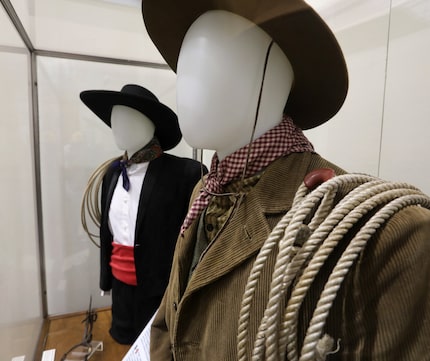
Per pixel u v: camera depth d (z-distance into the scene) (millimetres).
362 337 299
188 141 476
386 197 318
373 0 758
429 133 661
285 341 316
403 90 712
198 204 520
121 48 1415
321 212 343
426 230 289
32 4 1020
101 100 1129
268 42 429
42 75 1438
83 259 1613
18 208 1066
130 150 1175
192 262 521
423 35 662
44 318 1530
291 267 318
